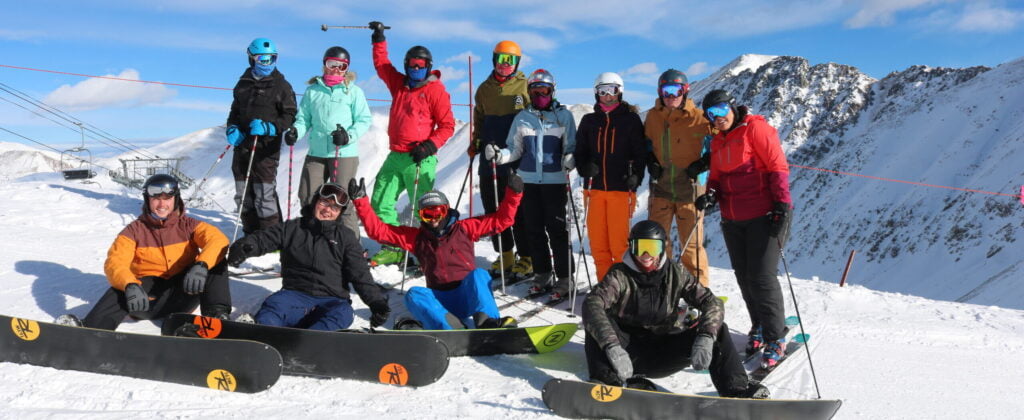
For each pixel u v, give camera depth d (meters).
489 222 4.77
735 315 5.61
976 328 5.74
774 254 4.17
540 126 5.50
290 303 4.11
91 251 6.42
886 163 130.12
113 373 3.45
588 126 5.30
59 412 2.99
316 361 3.59
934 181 117.00
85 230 7.50
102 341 3.45
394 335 3.50
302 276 4.23
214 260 4.15
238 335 3.66
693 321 4.04
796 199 135.00
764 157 4.05
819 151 149.50
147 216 4.23
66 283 5.25
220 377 3.36
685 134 5.02
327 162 6.17
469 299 4.45
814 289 6.81
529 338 4.11
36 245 6.41
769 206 4.13
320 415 3.15
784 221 3.96
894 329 5.57
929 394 4.13
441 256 4.68
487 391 3.62
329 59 6.00
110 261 4.10
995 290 69.50
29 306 4.62
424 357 3.51
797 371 4.35
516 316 5.12
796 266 113.75
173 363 3.39
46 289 5.04
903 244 106.19
